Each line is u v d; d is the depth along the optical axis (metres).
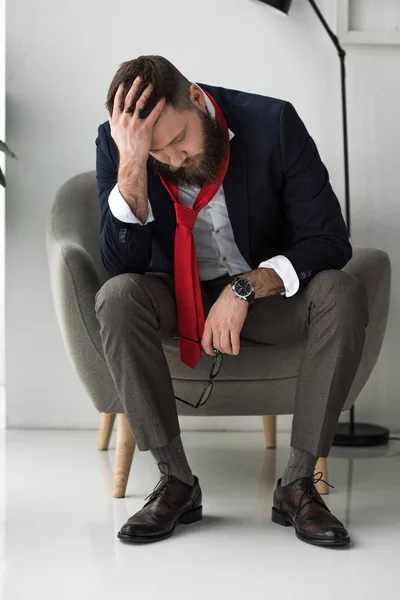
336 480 2.62
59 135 3.21
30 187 3.21
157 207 2.28
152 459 2.90
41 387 3.29
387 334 3.28
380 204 3.25
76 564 1.87
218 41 3.20
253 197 2.25
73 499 2.38
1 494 2.44
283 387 2.33
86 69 3.19
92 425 3.31
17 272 3.23
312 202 2.22
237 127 2.25
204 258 2.38
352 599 1.67
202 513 2.24
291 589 1.72
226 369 2.30
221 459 2.91
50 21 3.18
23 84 3.19
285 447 3.10
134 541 2.00
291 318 2.20
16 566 1.86
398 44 3.19
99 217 2.75
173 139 2.04
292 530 2.10
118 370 2.03
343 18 3.17
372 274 2.42
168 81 2.03
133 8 3.18
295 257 2.13
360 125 3.23
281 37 3.20
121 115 2.04
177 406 2.35
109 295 2.03
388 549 1.96
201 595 1.69
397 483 2.58
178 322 2.22
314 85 3.22
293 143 2.24
